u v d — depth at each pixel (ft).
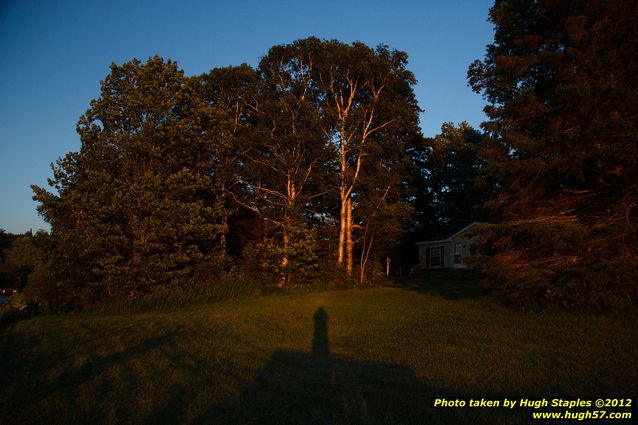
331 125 89.92
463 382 19.80
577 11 42.60
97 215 56.39
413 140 102.27
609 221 37.27
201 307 56.70
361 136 90.43
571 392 18.02
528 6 48.11
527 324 34.12
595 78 38.86
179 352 27.89
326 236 99.50
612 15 38.19
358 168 90.94
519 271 40.24
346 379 20.93
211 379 21.33
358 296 66.80
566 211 41.47
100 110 61.62
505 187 45.70
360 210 91.35
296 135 83.30
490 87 53.26
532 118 46.01
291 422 15.72
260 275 78.13
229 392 19.15
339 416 16.19
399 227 93.35
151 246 58.13
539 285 37.29
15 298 57.52
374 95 90.94
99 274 57.31
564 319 35.40
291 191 91.25
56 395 19.24
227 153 86.28
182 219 59.93
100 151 59.11
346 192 91.86
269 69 92.17
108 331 38.27
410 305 50.88
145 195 56.49
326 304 55.47
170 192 61.87
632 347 25.27
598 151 35.17
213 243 76.48
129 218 58.95
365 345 29.04
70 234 57.57
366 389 19.25
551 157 40.98
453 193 154.10
